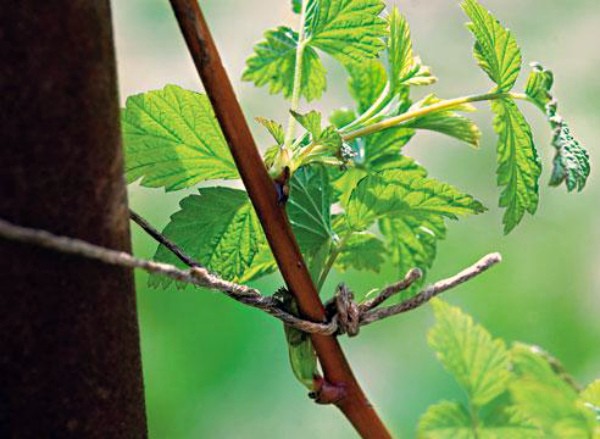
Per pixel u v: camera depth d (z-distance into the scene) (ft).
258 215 2.06
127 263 1.89
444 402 2.31
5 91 1.82
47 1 1.82
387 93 2.24
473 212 2.17
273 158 2.11
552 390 2.27
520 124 2.19
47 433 1.88
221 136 2.19
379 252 2.35
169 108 2.17
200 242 2.21
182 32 1.99
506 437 2.29
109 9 1.86
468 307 5.27
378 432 2.11
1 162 1.83
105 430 1.91
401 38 2.23
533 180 2.19
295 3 2.33
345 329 2.07
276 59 2.32
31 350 1.87
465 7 2.15
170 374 4.96
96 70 1.85
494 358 2.31
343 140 2.14
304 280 2.06
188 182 2.21
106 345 1.90
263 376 5.09
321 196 2.23
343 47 2.23
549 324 5.26
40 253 1.86
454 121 2.25
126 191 1.90
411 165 2.37
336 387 2.09
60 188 1.85
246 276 2.24
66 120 1.84
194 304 5.15
